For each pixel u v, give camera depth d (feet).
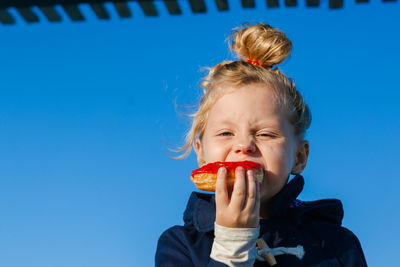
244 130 9.62
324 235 10.10
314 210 10.66
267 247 9.48
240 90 9.99
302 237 9.92
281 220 10.03
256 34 11.64
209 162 9.93
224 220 8.65
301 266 9.46
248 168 9.07
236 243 8.48
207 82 10.92
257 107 9.80
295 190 10.05
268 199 10.09
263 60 11.57
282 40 11.69
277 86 10.28
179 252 9.65
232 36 12.12
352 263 9.77
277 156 9.66
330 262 9.62
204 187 9.14
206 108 10.42
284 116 10.09
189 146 11.78
